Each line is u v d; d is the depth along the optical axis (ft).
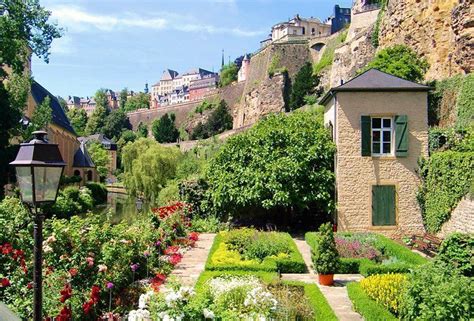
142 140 164.45
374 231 66.18
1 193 112.37
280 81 252.21
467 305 23.32
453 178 57.31
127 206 152.76
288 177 66.74
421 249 56.29
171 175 139.44
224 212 75.10
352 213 66.54
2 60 98.73
